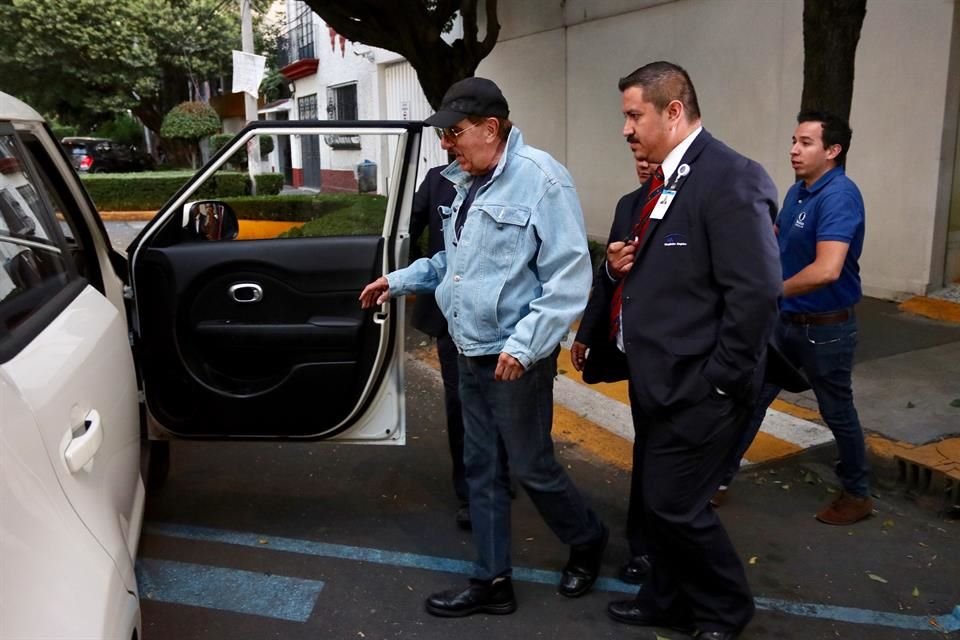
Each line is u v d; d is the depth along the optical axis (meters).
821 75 5.04
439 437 4.84
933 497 3.80
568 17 10.55
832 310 3.39
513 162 2.66
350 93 18.12
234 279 3.28
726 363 2.38
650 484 2.62
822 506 3.85
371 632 2.98
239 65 11.84
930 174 6.66
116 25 22.45
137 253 3.28
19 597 1.35
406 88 15.53
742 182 2.35
